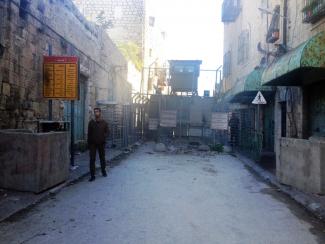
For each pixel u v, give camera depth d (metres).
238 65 24.98
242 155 18.28
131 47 32.09
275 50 16.20
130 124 25.30
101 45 21.11
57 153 9.48
